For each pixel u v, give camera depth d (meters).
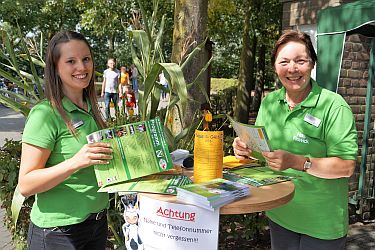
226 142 3.71
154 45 3.00
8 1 13.24
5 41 2.78
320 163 1.87
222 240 3.64
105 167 1.73
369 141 4.29
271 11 9.88
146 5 9.72
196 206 1.53
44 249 1.83
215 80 19.88
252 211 1.54
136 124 1.80
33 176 1.65
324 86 3.75
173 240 1.60
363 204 4.35
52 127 1.72
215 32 11.25
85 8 12.05
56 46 1.75
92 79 1.98
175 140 2.90
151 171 1.78
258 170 2.12
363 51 4.19
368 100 4.21
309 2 4.76
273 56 2.06
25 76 2.87
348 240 3.89
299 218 2.08
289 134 2.08
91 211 1.85
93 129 1.86
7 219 3.31
